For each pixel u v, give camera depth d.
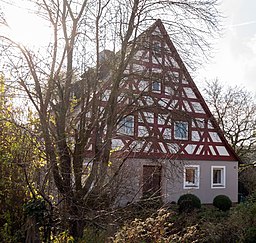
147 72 9.30
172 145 10.63
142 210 6.98
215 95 25.62
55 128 6.79
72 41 7.39
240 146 25.50
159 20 9.05
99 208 6.50
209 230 10.45
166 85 9.80
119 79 8.16
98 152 7.24
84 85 7.42
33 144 5.61
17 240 5.14
